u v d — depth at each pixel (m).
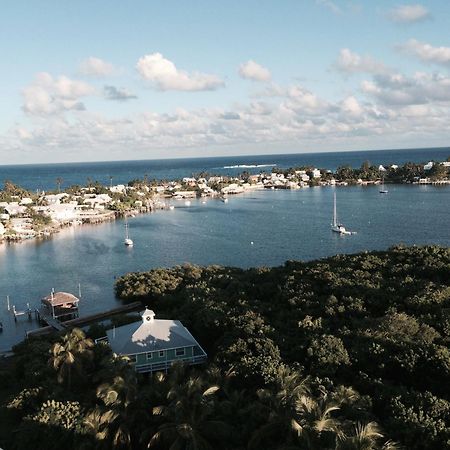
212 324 67.50
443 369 47.34
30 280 140.25
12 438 49.44
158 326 65.00
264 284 83.56
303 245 172.75
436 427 37.34
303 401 36.25
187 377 49.66
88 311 107.00
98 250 182.00
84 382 55.50
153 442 38.75
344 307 67.25
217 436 38.56
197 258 161.25
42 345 67.75
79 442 42.47
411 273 81.00
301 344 56.03
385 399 43.44
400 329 55.50
